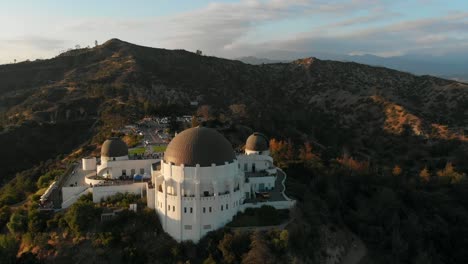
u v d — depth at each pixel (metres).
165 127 181.12
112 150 113.81
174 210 88.38
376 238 111.81
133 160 112.00
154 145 140.50
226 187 90.44
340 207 123.19
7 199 117.19
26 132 194.12
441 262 114.56
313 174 140.12
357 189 141.50
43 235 89.88
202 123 179.38
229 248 83.25
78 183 109.88
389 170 166.12
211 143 90.75
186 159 88.62
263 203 97.31
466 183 156.75
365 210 123.94
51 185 112.94
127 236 87.69
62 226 91.25
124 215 91.81
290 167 139.75
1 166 172.00
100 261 83.19
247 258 80.94
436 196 144.12
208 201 87.75
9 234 95.12
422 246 115.69
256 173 117.06
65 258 84.38
